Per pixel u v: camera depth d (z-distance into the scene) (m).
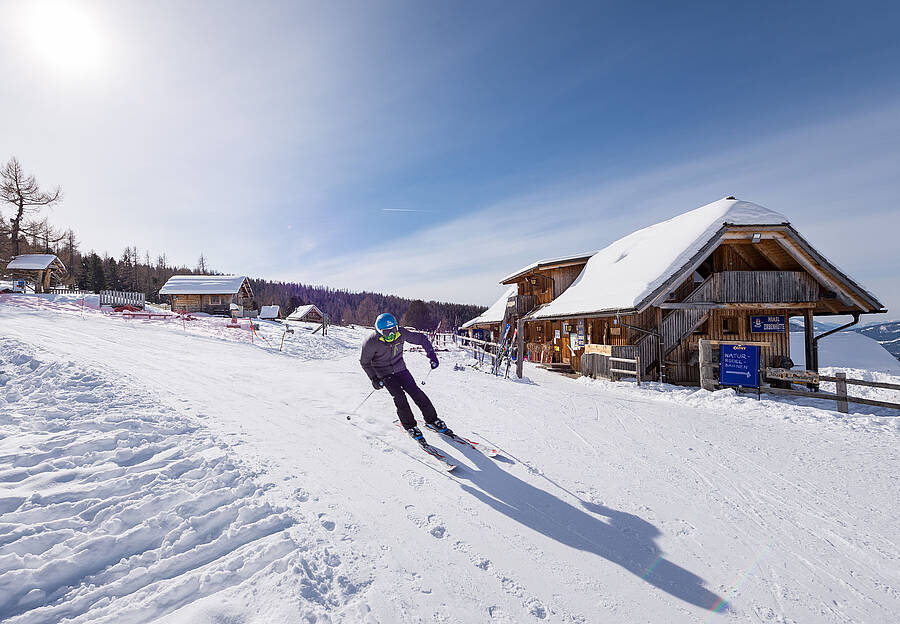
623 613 2.17
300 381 8.48
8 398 4.81
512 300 23.38
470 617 2.06
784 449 5.10
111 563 2.23
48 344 9.02
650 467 4.34
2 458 3.11
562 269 20.86
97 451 3.52
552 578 2.43
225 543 2.44
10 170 43.34
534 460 4.36
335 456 4.07
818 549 2.88
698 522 3.21
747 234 11.73
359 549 2.54
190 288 41.50
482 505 3.29
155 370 8.10
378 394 7.12
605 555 2.70
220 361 11.28
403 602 2.11
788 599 2.34
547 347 20.03
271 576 2.18
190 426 4.40
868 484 4.03
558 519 3.14
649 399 9.59
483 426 5.58
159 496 2.83
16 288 32.50
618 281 13.98
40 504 2.60
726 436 5.63
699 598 2.32
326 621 1.91
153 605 1.94
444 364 16.20
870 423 6.52
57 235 49.75
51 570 2.09
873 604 2.32
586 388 11.28
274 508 2.87
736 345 9.27
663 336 12.31
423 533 2.81
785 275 12.12
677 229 13.58
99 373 6.10
